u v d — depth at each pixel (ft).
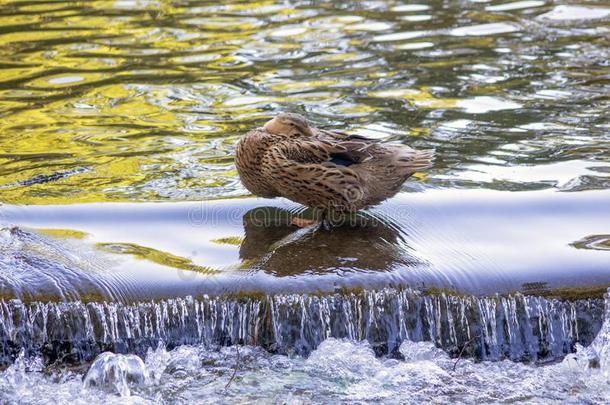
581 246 36.19
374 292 33.30
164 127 51.67
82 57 63.93
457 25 70.33
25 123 52.24
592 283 33.83
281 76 59.72
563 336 33.53
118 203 40.96
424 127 50.96
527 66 60.80
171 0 79.71
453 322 33.35
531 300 33.40
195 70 61.05
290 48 65.46
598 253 35.55
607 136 49.62
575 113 52.85
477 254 35.60
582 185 43.06
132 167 46.24
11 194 42.52
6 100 55.72
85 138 50.14
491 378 31.63
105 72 60.85
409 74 59.67
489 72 59.77
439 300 33.37
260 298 33.17
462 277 34.01
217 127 51.65
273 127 38.70
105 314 32.94
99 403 30.22
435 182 43.83
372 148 38.17
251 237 37.47
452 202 40.86
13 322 32.73
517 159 46.68
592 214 39.29
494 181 43.83
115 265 34.81
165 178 44.93
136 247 36.45
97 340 33.06
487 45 65.36
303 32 69.41
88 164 46.55
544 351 33.53
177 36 68.80
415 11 74.74
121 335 33.06
